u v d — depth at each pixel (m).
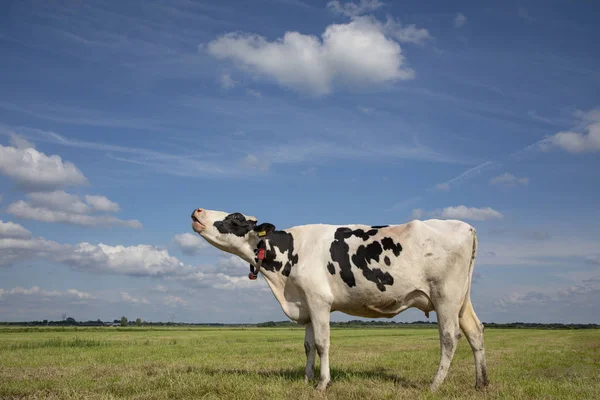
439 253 8.41
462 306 8.56
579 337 38.50
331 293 8.84
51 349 21.11
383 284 8.55
